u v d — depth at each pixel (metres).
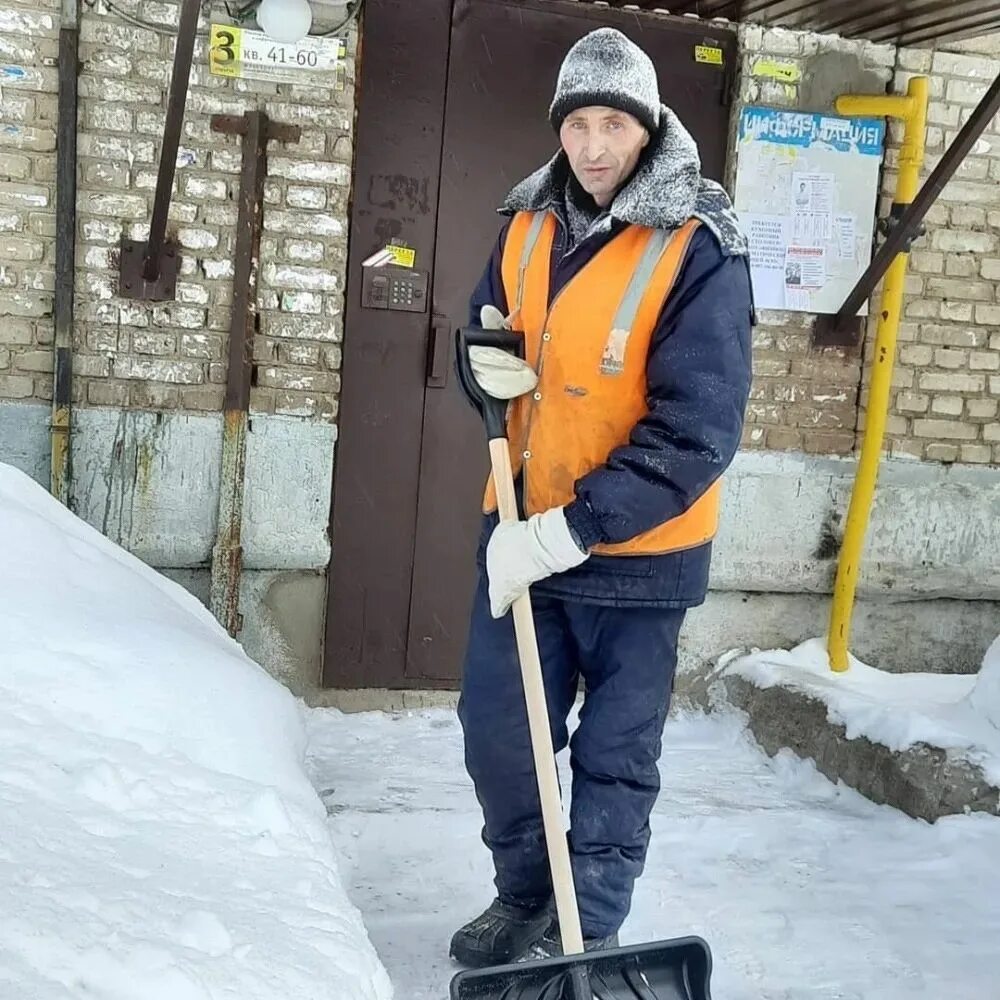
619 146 2.18
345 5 3.78
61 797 1.83
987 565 4.49
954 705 3.67
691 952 1.94
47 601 2.41
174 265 3.72
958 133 4.03
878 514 4.39
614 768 2.29
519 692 2.33
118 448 3.73
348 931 1.77
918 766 3.37
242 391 3.76
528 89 4.02
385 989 1.75
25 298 3.63
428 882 2.88
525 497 2.31
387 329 4.00
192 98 3.69
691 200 2.16
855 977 2.51
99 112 3.63
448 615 4.15
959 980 2.51
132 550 3.78
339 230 3.86
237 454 3.77
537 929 2.45
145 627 2.50
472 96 3.98
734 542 4.29
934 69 4.27
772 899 2.88
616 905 2.30
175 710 2.25
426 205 3.99
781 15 4.02
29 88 3.57
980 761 3.29
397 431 4.05
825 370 4.30
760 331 4.25
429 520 4.11
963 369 4.41
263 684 2.55
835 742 3.69
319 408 3.90
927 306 4.36
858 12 3.91
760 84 4.15
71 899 1.52
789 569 4.34
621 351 2.18
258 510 3.88
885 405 4.20
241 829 1.96
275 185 3.79
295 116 3.78
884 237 4.28
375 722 4.05
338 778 3.55
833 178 4.23
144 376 3.74
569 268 2.27
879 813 3.46
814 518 4.34
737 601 4.36
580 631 2.30
